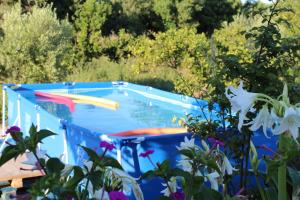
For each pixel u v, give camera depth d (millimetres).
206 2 24438
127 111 7922
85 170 1893
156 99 9094
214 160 1995
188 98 7980
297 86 3086
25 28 11141
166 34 7086
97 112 7754
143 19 22609
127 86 10289
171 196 1952
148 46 7289
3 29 11336
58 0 18438
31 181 4668
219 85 3287
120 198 1677
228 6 25328
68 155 4375
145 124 6789
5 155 1780
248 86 3172
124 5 21094
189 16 23156
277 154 1837
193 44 6344
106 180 1852
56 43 11781
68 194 1702
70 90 9758
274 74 3137
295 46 3158
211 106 3449
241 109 1716
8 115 7344
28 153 1910
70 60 13594
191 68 5219
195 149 2094
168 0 22562
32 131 1829
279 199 1895
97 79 13453
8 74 10797
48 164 1792
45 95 8992
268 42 3154
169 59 6805
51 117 4863
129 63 14969
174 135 3539
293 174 2217
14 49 10594
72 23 17828
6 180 4332
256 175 2512
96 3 17688
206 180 2332
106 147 1876
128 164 3355
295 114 1594
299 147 1835
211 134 3230
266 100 1702
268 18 3475
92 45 17406
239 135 3143
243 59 3285
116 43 17609
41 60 11203
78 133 4109
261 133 3787
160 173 1907
